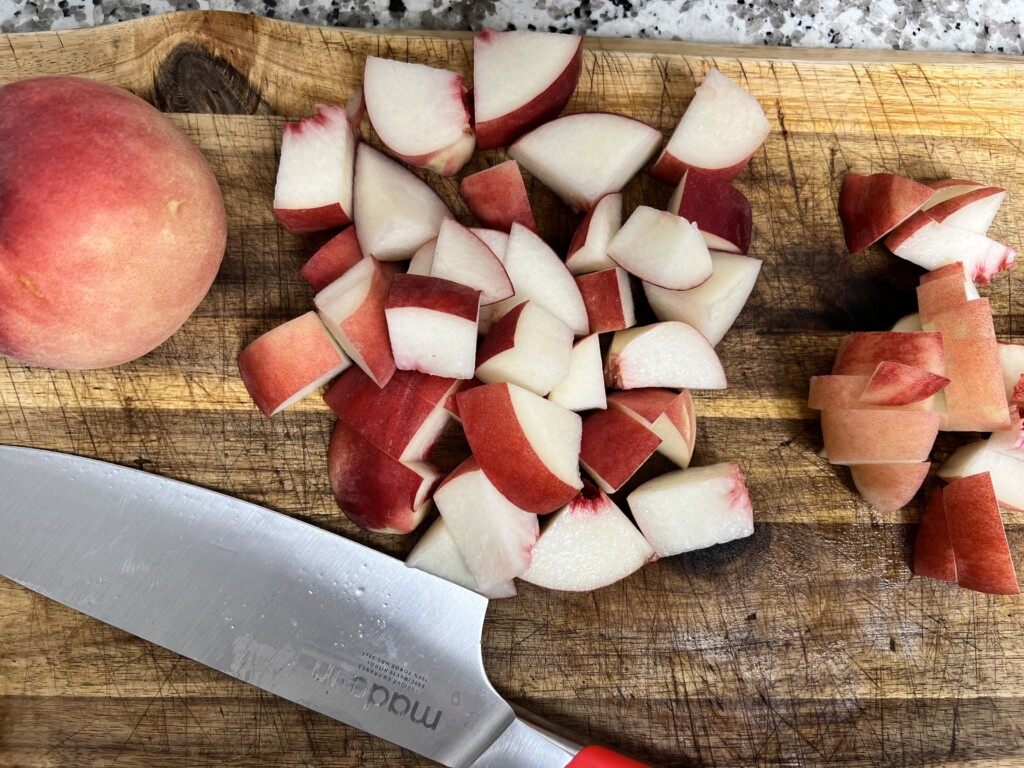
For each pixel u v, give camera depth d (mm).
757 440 268
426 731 250
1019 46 302
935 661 267
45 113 209
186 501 253
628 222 254
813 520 267
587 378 256
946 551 260
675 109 271
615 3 296
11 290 206
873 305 273
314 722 256
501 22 293
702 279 251
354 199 257
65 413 257
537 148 258
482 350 248
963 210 263
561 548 258
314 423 260
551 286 256
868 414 250
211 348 259
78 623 255
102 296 213
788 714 262
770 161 273
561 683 259
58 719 254
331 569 253
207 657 250
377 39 267
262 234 262
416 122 257
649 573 263
